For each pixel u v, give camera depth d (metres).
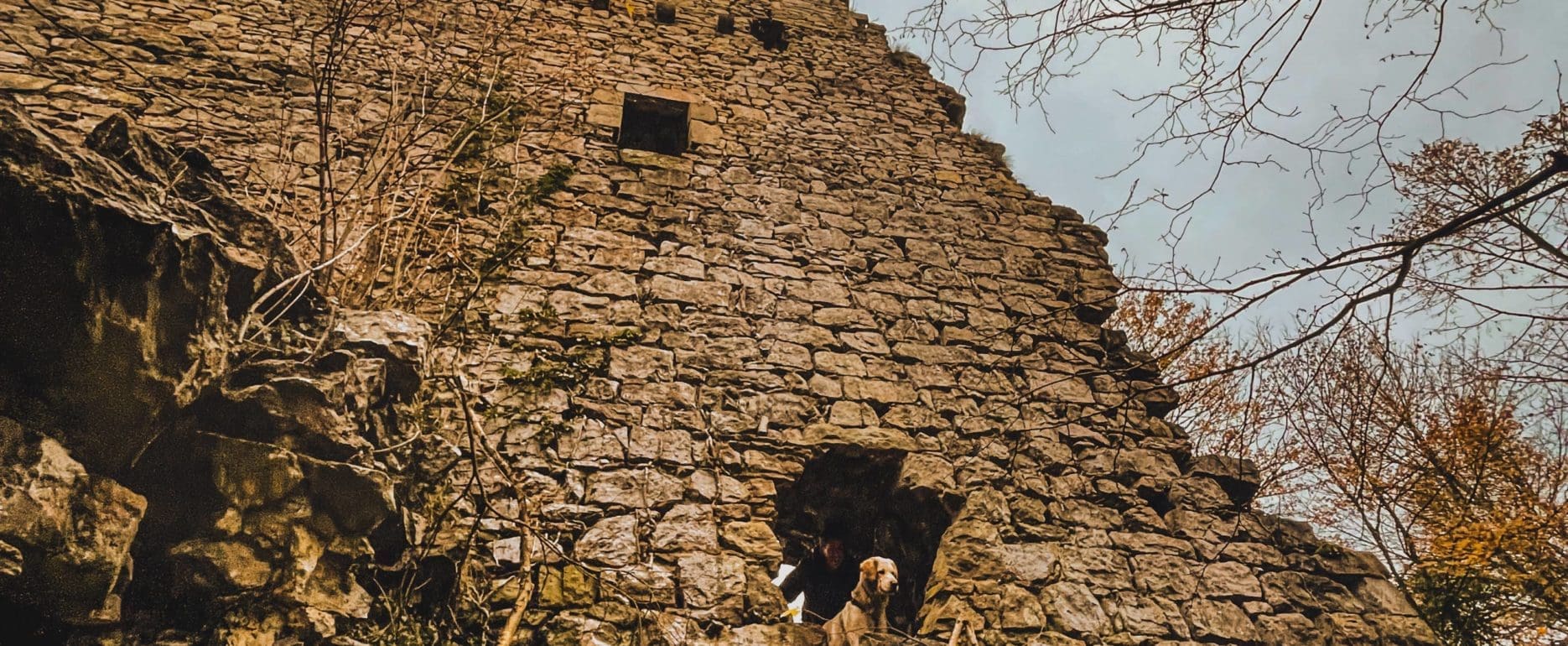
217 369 4.35
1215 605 6.23
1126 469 6.91
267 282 4.71
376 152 6.92
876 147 9.28
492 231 7.39
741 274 7.64
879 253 8.12
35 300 3.91
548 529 5.70
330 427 4.67
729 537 5.98
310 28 8.95
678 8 10.59
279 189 6.89
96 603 4.03
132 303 4.03
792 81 9.91
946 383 7.21
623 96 9.15
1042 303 8.04
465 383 6.04
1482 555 7.79
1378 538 6.94
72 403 4.05
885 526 6.84
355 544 4.80
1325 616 6.27
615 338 6.54
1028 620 5.94
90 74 7.88
